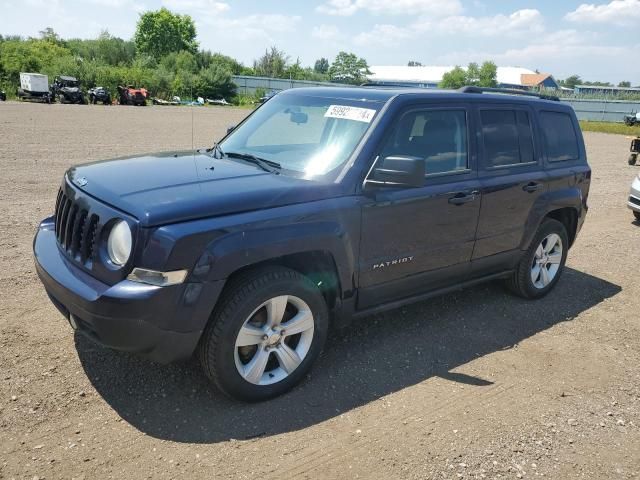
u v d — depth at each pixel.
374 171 3.71
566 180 5.38
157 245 2.87
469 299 5.39
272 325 3.36
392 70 99.25
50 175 10.15
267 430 3.13
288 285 3.31
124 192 3.16
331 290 3.74
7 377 3.42
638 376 4.09
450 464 2.95
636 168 17.23
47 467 2.70
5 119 21.83
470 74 72.12
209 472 2.76
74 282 3.08
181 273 2.90
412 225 3.99
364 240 3.72
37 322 4.16
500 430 3.29
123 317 2.86
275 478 2.75
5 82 47.00
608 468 3.03
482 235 4.60
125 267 2.92
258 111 4.77
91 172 3.63
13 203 7.77
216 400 3.37
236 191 3.24
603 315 5.22
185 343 3.03
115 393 3.36
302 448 2.99
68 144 14.78
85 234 3.15
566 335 4.72
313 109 4.25
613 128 38.44
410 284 4.20
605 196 11.84
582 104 50.41
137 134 18.67
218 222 3.02
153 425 3.10
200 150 4.63
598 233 8.55
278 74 73.94
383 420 3.30
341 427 3.21
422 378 3.84
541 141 5.16
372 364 3.97
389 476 2.83
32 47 54.59
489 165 4.61
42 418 3.07
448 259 4.39
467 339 4.51
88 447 2.87
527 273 5.27
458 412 3.45
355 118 3.94
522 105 5.01
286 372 3.49
